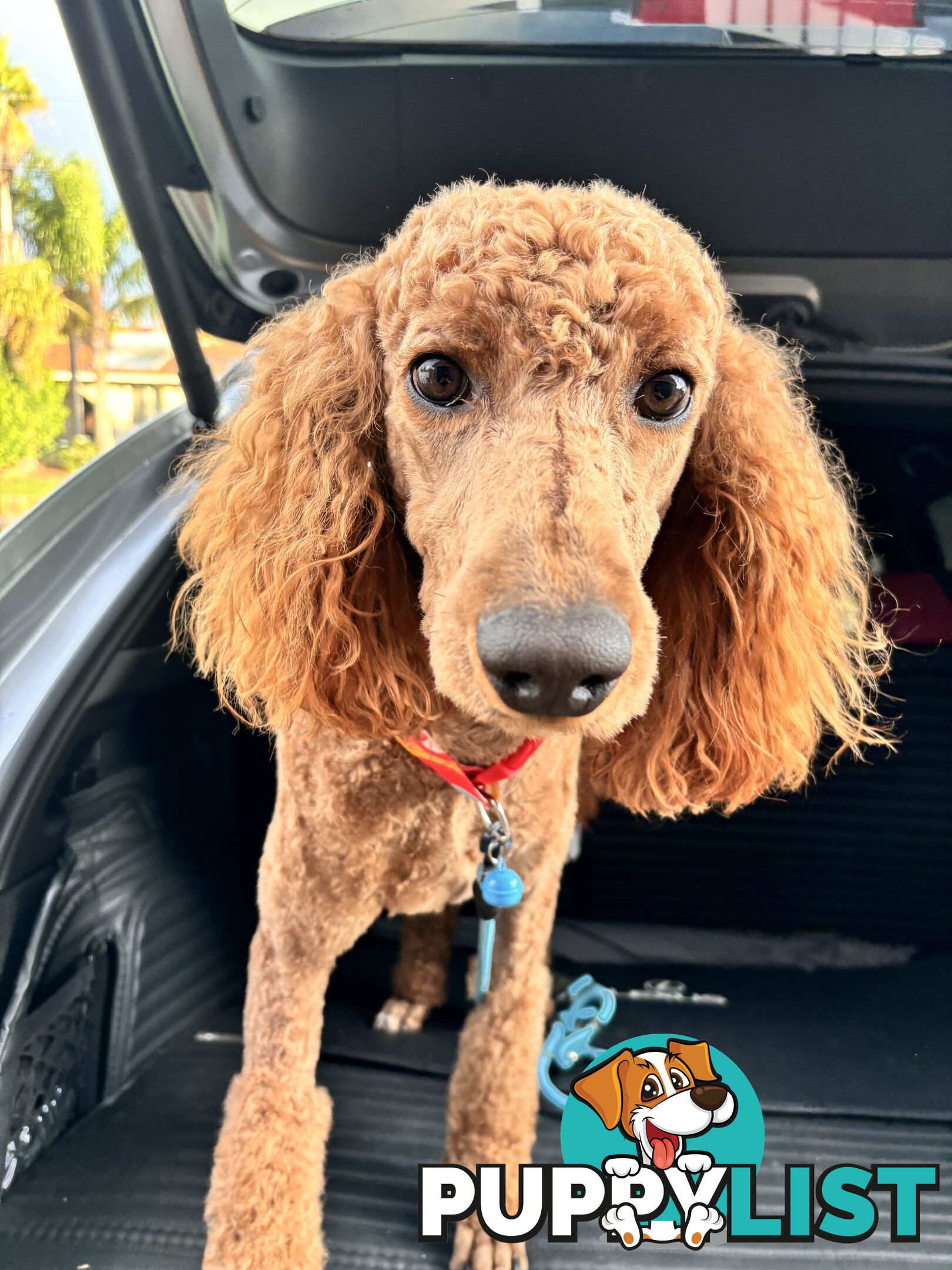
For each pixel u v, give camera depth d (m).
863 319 1.52
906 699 1.72
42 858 1.14
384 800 1.00
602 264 0.78
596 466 0.74
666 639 1.14
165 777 1.55
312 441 1.00
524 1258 1.05
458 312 0.77
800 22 1.28
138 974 1.38
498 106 1.37
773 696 1.12
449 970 1.71
